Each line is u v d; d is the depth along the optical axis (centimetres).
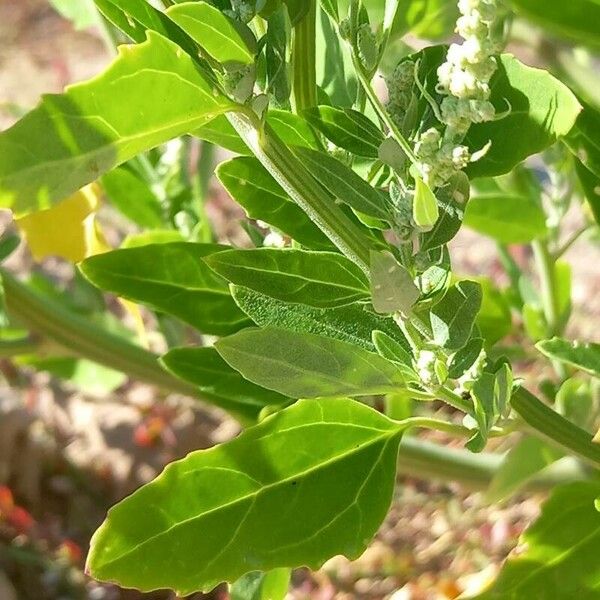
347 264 13
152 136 10
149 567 14
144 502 14
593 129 16
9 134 9
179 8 11
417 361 13
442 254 13
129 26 12
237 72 11
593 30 15
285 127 13
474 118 11
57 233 18
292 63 13
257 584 17
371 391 12
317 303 13
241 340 12
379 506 15
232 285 13
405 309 12
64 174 10
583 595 17
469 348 13
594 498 17
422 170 12
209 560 14
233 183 14
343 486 14
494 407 12
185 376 18
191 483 14
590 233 32
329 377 12
